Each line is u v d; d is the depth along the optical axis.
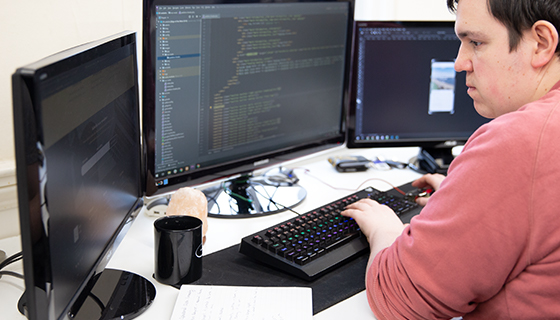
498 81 0.72
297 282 0.89
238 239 1.05
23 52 1.09
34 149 0.53
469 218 0.66
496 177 0.65
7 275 0.91
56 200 0.60
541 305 0.67
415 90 1.50
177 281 0.87
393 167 1.56
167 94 1.06
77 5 1.14
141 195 1.04
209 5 1.07
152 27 0.99
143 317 0.78
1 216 1.09
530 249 0.65
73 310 0.74
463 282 0.68
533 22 0.65
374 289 0.79
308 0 1.26
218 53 1.12
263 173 1.46
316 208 1.13
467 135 1.57
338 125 1.48
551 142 0.63
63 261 0.63
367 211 1.04
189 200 1.01
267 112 1.27
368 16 1.87
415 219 0.75
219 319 0.76
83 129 0.68
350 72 1.45
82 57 0.66
